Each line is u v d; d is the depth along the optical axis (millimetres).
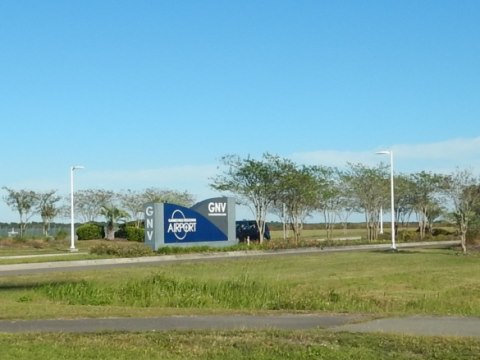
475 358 10289
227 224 50625
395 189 62781
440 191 63562
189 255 44531
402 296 20312
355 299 19469
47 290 20500
